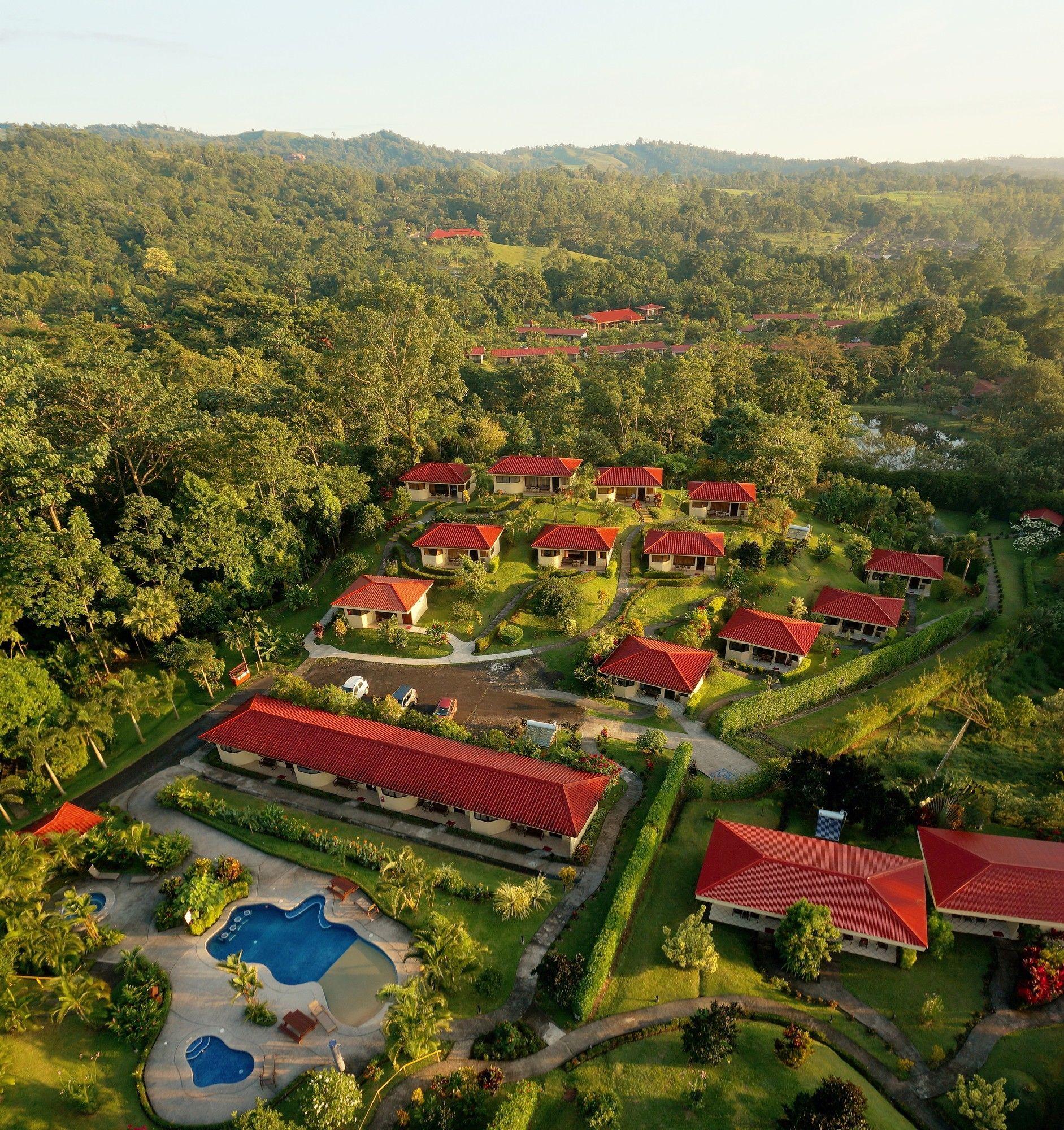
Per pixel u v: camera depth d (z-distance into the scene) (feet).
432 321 372.58
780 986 125.90
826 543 313.53
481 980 123.34
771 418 350.23
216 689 219.82
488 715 204.44
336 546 298.56
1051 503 371.15
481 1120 104.06
